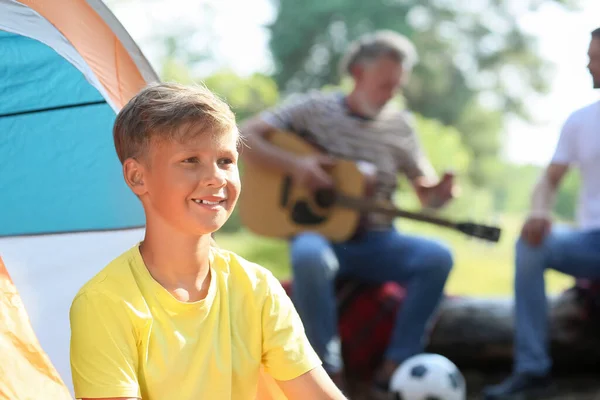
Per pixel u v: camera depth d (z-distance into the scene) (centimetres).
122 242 252
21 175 252
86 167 248
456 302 431
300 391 189
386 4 1652
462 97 1727
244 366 184
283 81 1623
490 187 1720
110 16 227
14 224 259
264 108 1378
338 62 1623
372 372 415
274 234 445
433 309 399
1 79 235
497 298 438
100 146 245
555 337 416
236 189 180
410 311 397
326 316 380
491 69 1805
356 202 421
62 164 248
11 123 246
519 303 388
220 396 179
